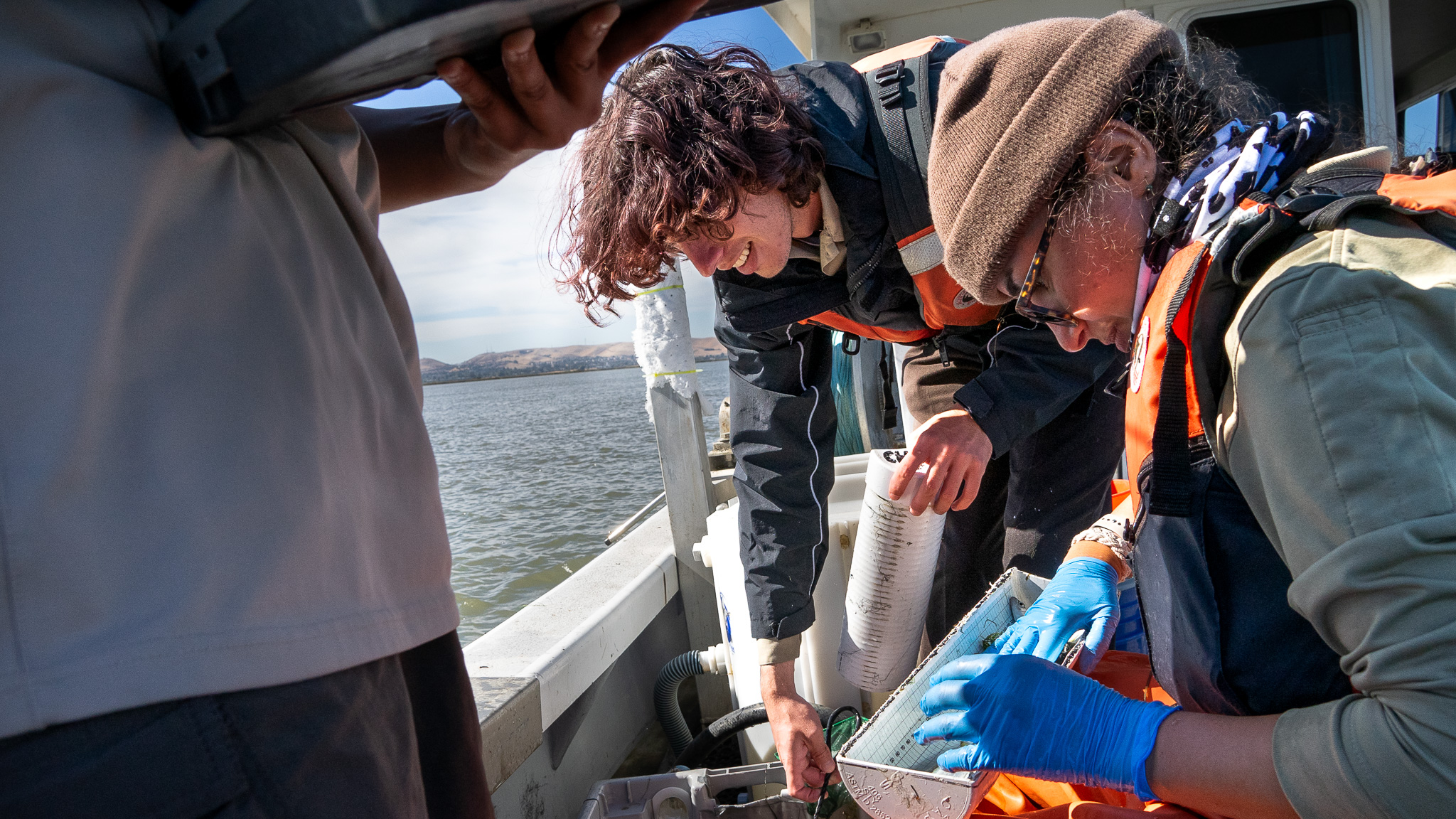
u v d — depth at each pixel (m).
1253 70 2.99
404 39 0.52
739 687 2.20
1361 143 0.94
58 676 0.50
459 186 1.03
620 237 1.34
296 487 0.62
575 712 2.02
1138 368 0.94
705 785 1.67
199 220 0.60
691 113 1.29
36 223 0.52
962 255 0.97
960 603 2.10
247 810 0.57
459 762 0.84
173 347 0.57
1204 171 0.87
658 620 2.92
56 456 0.51
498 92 0.66
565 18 0.58
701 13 0.64
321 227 0.74
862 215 1.47
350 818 0.62
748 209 1.39
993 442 1.54
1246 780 0.86
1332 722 0.78
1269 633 0.89
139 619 0.53
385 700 0.69
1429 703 0.69
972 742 1.11
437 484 0.81
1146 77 0.88
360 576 0.68
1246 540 0.89
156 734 0.53
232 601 0.57
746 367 1.80
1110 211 0.90
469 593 4.09
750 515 1.76
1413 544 0.68
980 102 0.93
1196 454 0.90
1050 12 2.96
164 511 0.55
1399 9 3.16
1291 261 0.77
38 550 0.50
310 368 0.65
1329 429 0.72
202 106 0.60
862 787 1.21
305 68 0.53
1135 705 1.01
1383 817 0.73
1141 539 1.04
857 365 3.16
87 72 0.56
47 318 0.51
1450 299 0.69
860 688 1.85
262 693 0.58
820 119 1.45
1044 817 1.21
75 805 0.51
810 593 1.76
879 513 1.64
